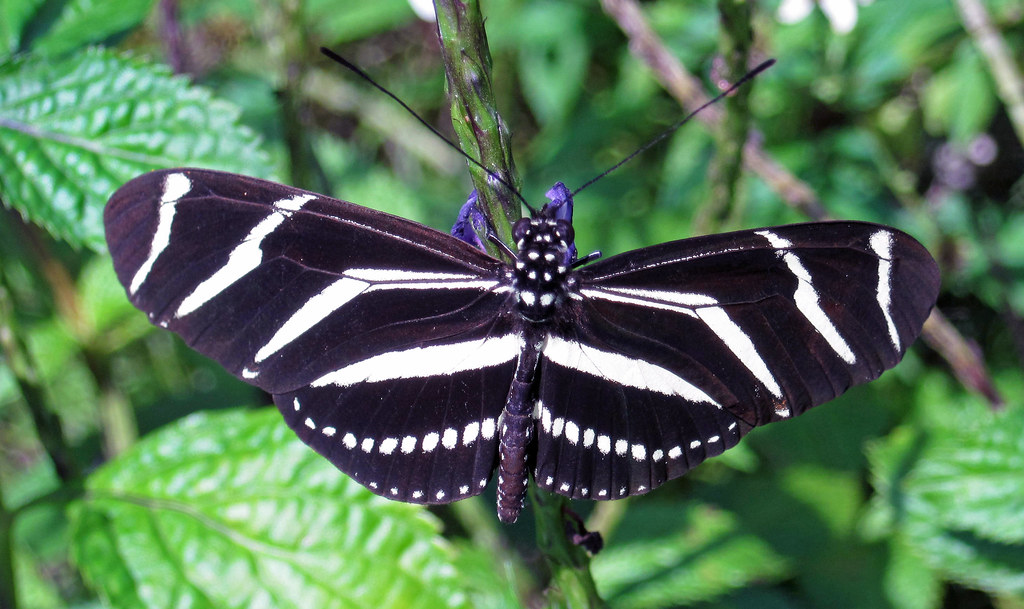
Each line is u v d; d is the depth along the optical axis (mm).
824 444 379
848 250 290
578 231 397
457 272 300
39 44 320
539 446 297
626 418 297
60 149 311
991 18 375
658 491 380
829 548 368
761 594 361
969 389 376
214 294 290
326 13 438
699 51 406
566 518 302
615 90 449
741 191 354
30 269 355
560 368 298
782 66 395
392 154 486
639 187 411
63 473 330
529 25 434
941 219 401
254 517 312
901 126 411
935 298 286
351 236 297
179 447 317
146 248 286
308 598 309
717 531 364
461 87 290
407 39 481
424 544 312
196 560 310
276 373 294
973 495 337
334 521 312
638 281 298
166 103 313
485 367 299
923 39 392
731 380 295
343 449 296
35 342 357
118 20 322
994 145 415
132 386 408
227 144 312
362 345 297
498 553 363
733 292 295
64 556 373
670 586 356
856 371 291
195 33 420
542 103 429
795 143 404
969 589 370
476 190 297
